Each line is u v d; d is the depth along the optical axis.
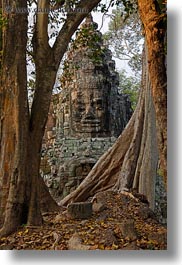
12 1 7.85
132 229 7.14
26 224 7.73
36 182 7.95
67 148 19.17
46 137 21.47
